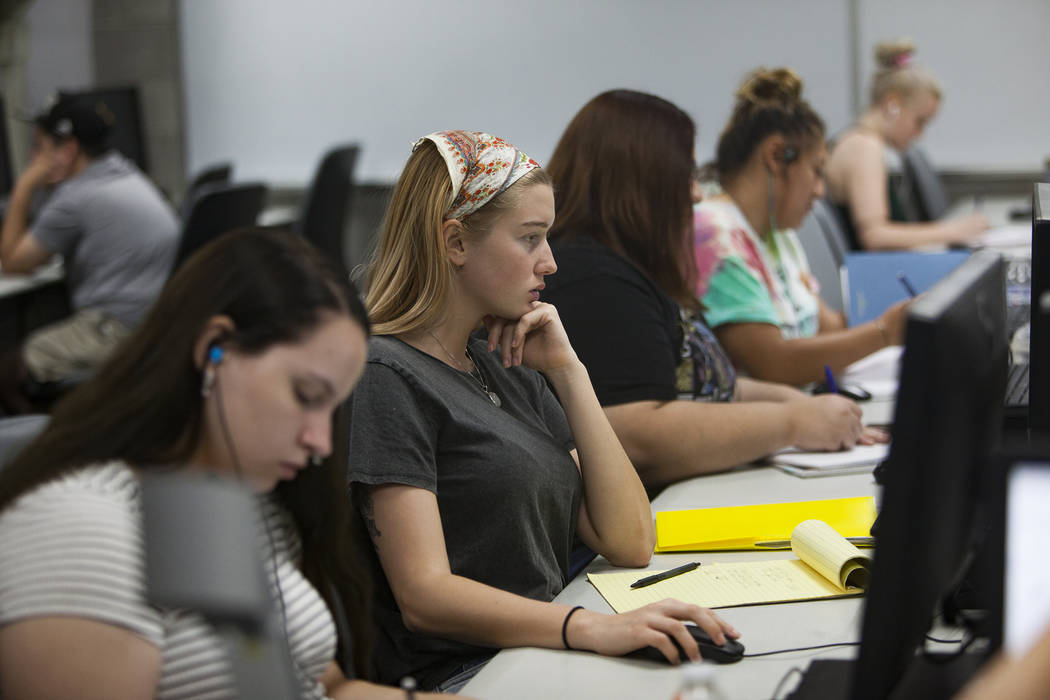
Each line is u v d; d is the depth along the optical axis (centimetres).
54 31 611
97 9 609
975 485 100
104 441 95
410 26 585
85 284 390
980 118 535
